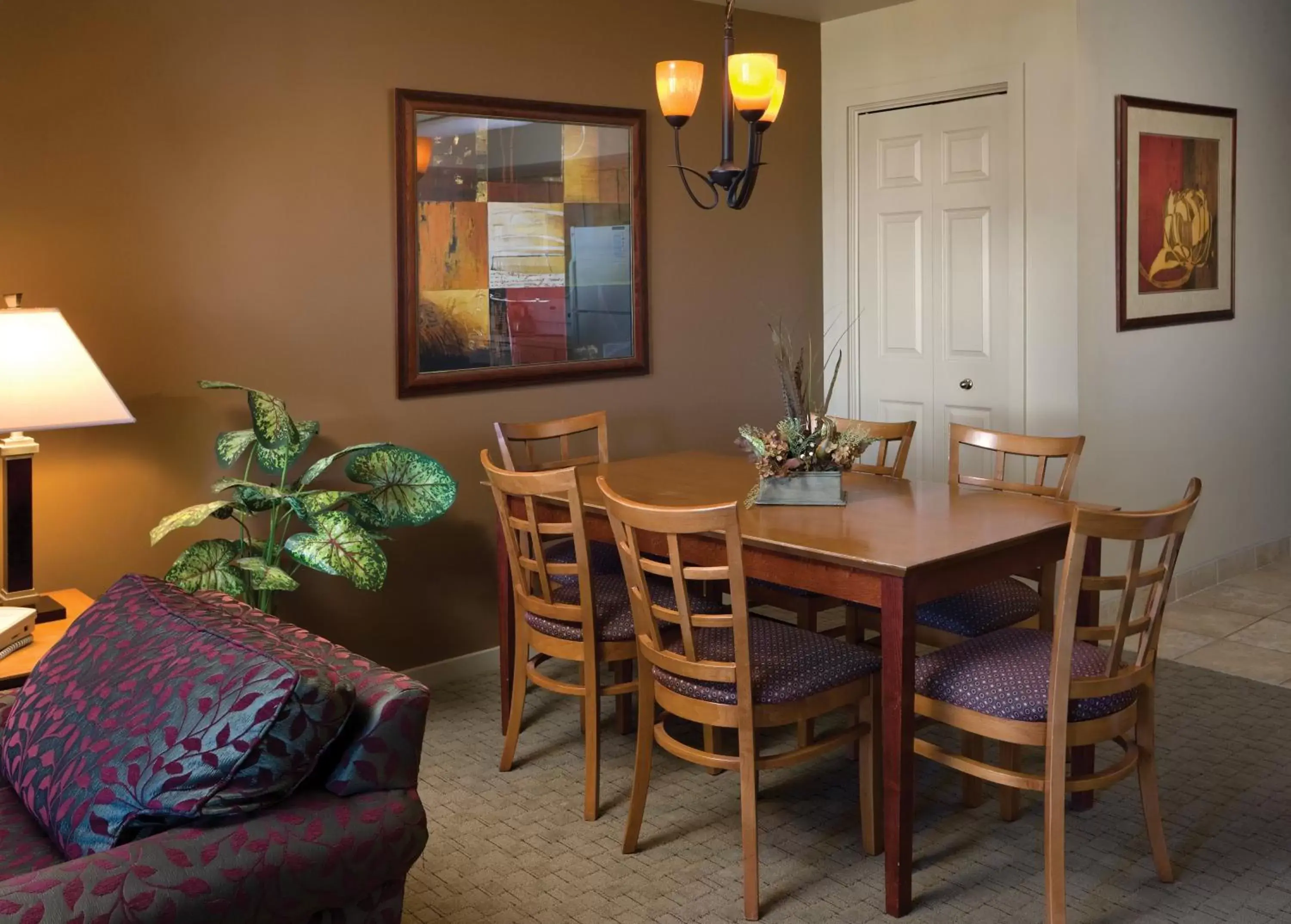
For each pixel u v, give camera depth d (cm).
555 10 429
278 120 369
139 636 216
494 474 319
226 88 358
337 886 179
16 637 271
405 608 413
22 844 198
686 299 480
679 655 278
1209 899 265
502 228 421
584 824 310
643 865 287
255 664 186
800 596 360
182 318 356
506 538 333
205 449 364
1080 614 316
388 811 186
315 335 383
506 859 291
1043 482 344
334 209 382
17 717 221
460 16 404
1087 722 253
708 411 493
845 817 312
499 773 343
